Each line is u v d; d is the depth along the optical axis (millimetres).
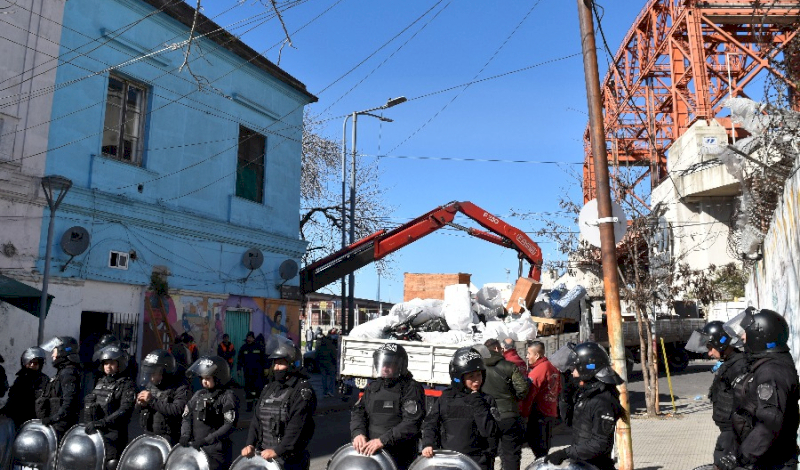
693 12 40719
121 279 15125
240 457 5445
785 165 8148
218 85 18766
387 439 5195
